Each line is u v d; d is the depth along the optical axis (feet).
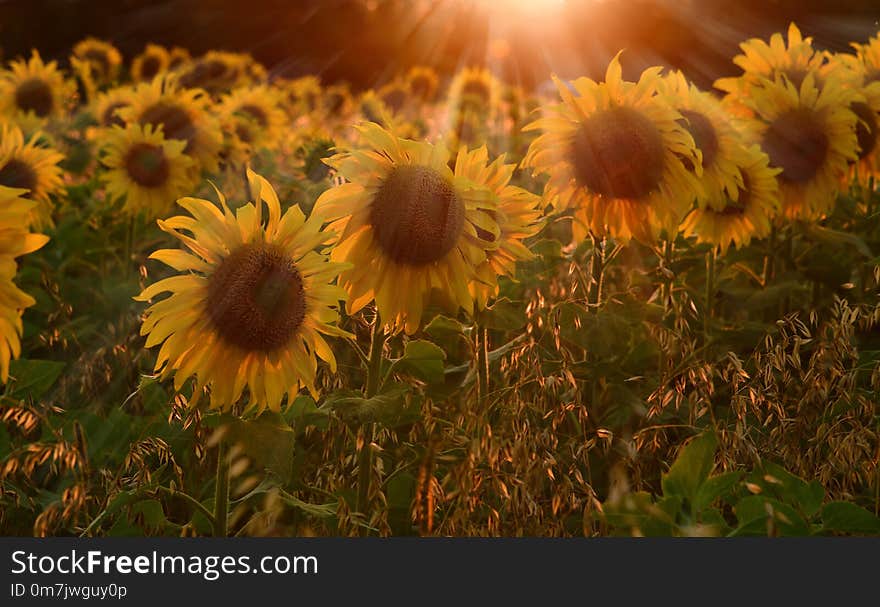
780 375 7.41
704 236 10.15
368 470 6.59
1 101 21.03
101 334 9.66
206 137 16.05
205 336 6.11
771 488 6.07
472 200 6.79
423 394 7.11
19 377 7.66
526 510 6.04
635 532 5.78
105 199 14.40
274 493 6.29
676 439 7.84
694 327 9.70
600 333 7.52
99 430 7.39
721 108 9.68
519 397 6.68
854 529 5.70
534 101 23.62
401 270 6.70
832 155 10.77
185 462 7.35
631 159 8.43
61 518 5.92
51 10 59.98
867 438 6.40
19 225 5.21
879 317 6.99
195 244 6.12
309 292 6.24
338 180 7.39
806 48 11.76
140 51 61.67
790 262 10.99
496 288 7.33
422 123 23.20
